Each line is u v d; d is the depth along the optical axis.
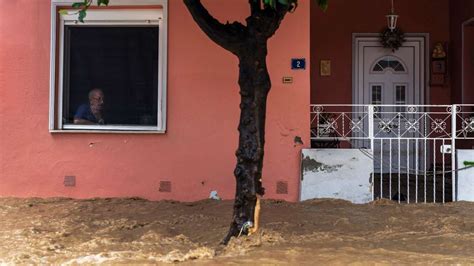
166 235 6.47
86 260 5.35
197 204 8.04
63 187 8.53
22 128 8.56
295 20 8.30
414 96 11.39
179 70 8.40
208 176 8.36
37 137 8.55
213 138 8.37
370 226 6.77
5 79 8.58
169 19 8.39
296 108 8.30
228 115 8.36
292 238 6.14
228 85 8.36
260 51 5.89
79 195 8.51
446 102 11.27
